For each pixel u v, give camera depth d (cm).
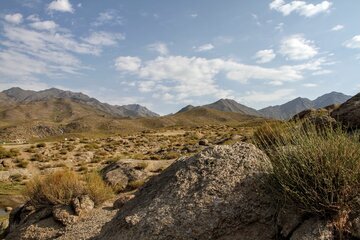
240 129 8975
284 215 574
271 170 639
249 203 624
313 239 505
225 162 719
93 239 766
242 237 595
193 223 618
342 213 523
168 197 688
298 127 678
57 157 5022
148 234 626
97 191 1498
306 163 568
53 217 1373
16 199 3017
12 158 4794
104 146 6291
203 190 662
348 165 555
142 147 6147
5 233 1595
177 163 820
